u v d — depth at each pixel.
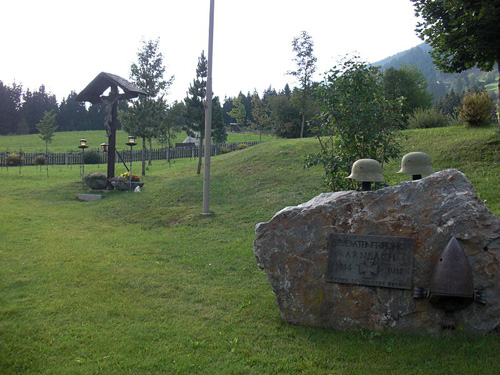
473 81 172.62
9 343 4.79
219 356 4.61
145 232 11.45
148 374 4.21
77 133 89.75
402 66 36.19
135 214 13.73
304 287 5.29
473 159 12.41
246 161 19.77
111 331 5.21
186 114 21.22
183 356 4.58
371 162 5.42
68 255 8.81
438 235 4.76
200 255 8.97
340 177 7.60
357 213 5.16
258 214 12.30
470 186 4.89
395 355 4.43
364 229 5.09
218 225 11.68
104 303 6.16
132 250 9.43
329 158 7.75
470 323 4.64
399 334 4.83
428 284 4.75
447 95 68.50
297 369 4.29
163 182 19.03
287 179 15.51
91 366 4.34
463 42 12.54
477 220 4.67
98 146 66.81
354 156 7.54
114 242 10.21
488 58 13.14
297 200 12.98
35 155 42.00
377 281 4.95
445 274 4.43
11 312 5.73
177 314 5.85
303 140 22.56
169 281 7.30
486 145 12.96
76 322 5.46
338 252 5.16
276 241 5.43
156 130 24.58
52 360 4.45
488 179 10.81
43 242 10.02
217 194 15.37
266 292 6.75
